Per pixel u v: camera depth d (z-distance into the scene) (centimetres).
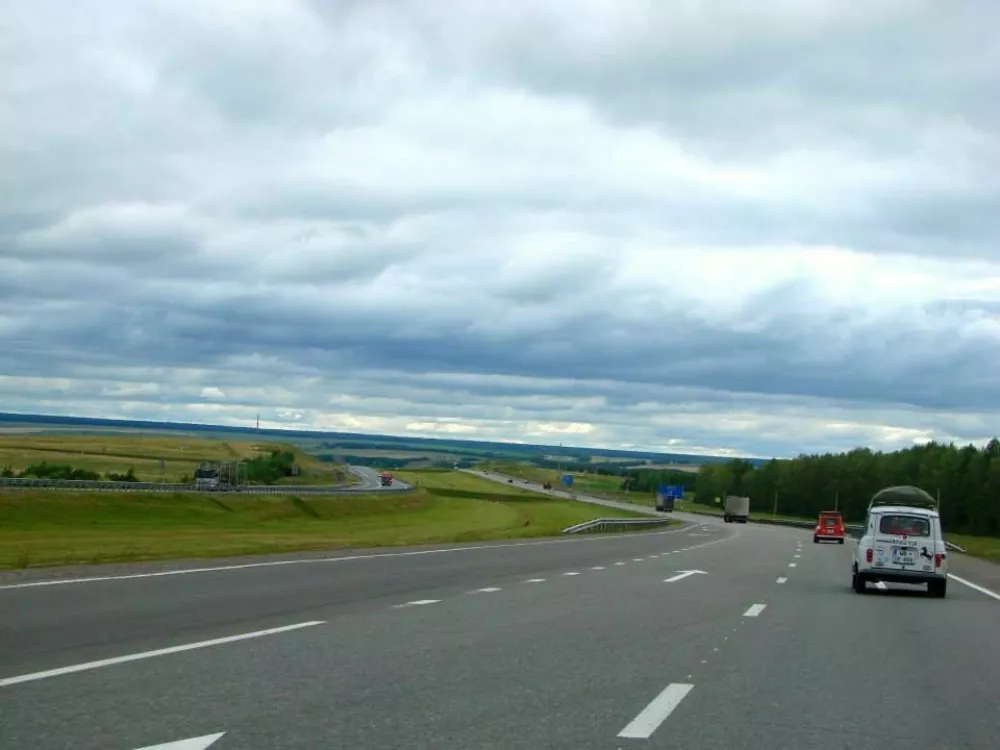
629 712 988
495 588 2353
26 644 1327
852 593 2669
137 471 14712
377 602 1962
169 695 1012
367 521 8881
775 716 997
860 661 1393
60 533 5209
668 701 1048
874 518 2688
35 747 799
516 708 991
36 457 16700
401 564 3077
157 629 1495
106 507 7056
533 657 1322
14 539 4531
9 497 6531
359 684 1095
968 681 1254
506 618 1755
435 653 1333
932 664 1389
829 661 1380
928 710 1057
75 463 15750
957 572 3994
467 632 1553
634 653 1388
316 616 1709
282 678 1119
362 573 2672
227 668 1175
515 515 10838
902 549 2641
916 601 2484
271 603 1894
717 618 1872
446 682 1121
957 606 2369
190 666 1183
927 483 16062
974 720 1015
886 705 1076
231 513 7919
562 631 1602
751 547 5562
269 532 6053
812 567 3806
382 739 850
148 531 5675
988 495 14412
